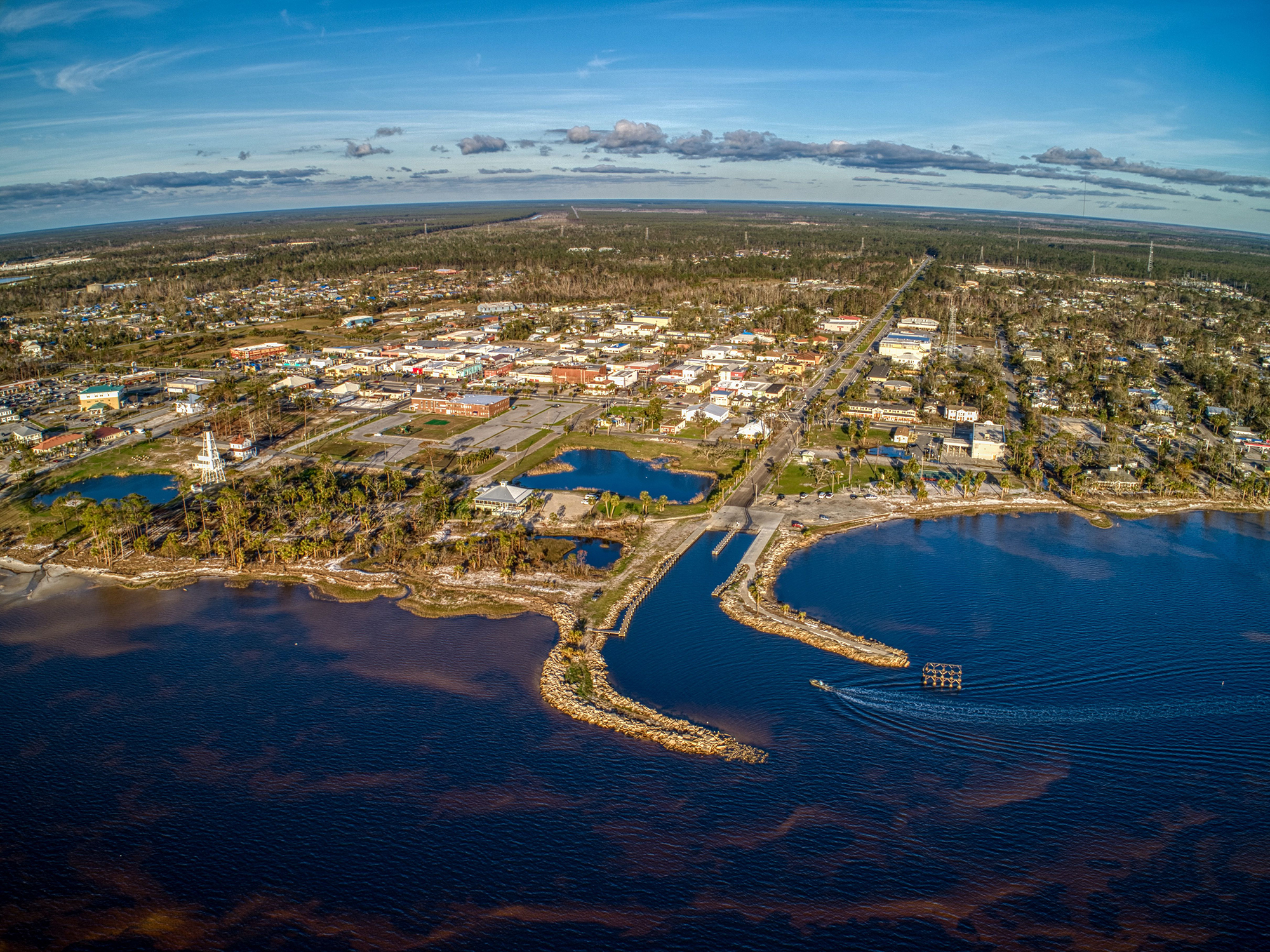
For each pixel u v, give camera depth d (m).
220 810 104.56
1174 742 118.12
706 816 102.88
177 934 87.31
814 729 119.94
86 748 116.81
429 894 92.06
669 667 136.12
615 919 88.75
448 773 110.88
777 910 89.75
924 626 150.00
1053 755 115.00
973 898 91.38
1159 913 89.62
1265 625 151.00
